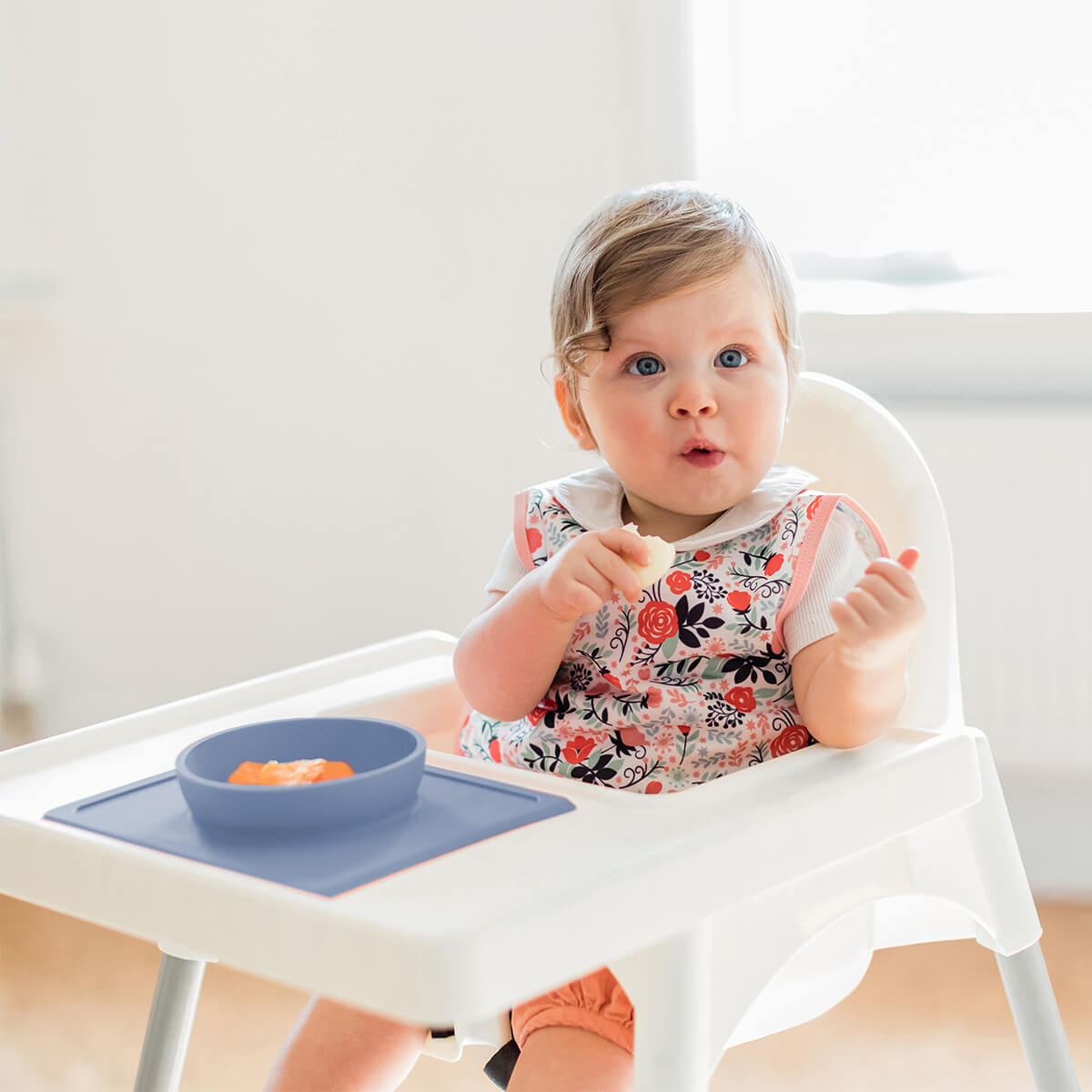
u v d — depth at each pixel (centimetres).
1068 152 173
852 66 177
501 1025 85
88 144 185
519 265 175
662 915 56
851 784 66
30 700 196
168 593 193
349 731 70
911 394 169
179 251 185
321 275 181
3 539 196
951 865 77
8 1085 132
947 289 178
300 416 185
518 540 91
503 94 172
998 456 161
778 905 69
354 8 174
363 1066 85
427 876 55
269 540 189
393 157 176
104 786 70
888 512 90
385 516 184
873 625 67
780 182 182
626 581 71
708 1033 61
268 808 59
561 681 86
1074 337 163
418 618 186
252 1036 141
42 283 189
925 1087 128
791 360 87
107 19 182
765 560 83
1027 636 163
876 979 150
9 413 193
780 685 82
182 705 85
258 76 178
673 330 80
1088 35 168
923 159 178
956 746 71
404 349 180
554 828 61
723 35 178
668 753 82
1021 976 82
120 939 165
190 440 189
